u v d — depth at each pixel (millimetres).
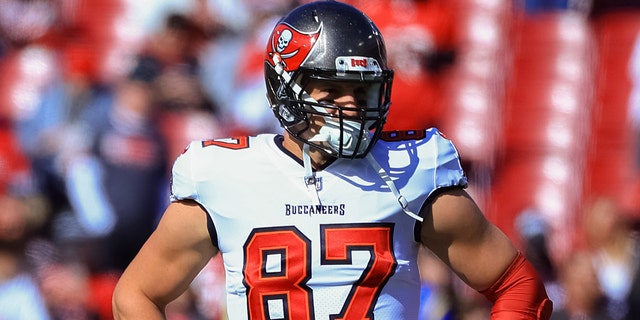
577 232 30719
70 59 33688
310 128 11031
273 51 11242
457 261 11375
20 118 31203
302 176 11031
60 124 29938
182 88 30312
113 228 27688
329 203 10953
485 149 32375
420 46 30594
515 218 28469
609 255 25328
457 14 34125
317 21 11016
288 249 10898
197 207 11219
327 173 11039
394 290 10953
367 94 11062
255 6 31625
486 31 33969
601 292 24656
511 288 11430
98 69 32656
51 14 34906
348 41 10891
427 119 30000
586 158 32781
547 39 34250
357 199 10961
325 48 10867
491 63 33375
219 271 24625
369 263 10844
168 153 29406
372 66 10906
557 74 33875
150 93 29312
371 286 10875
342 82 10883
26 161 29656
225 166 11172
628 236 25625
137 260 11633
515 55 34000
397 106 29562
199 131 30172
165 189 29047
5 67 32906
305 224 10930
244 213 11047
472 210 11227
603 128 33094
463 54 33344
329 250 10852
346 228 10906
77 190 28047
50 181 28531
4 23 34312
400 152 11234
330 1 11359
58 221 27859
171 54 30672
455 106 32531
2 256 24922
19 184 28797
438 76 32062
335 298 10836
